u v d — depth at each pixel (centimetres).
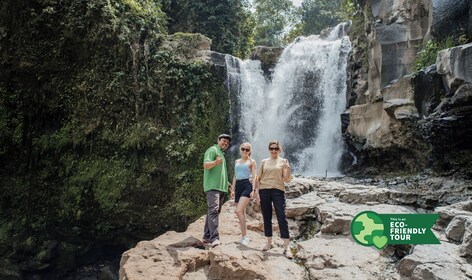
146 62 1534
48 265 1468
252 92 1836
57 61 1443
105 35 1479
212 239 577
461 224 584
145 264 504
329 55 1770
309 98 1791
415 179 1088
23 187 1443
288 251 575
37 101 1442
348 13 2020
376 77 1358
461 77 899
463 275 457
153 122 1516
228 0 2403
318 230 719
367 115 1398
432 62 1088
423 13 1239
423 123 1085
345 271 511
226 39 2362
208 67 1647
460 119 950
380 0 1394
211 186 596
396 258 572
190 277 496
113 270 1572
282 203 582
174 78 1552
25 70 1408
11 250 1415
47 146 1452
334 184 958
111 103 1490
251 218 764
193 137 1554
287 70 1888
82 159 1482
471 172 988
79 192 1460
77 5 1448
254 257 529
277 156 599
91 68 1487
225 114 1688
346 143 1576
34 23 1395
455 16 1045
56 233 1487
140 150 1505
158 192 1509
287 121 1811
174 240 605
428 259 504
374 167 1406
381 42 1287
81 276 1550
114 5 1529
